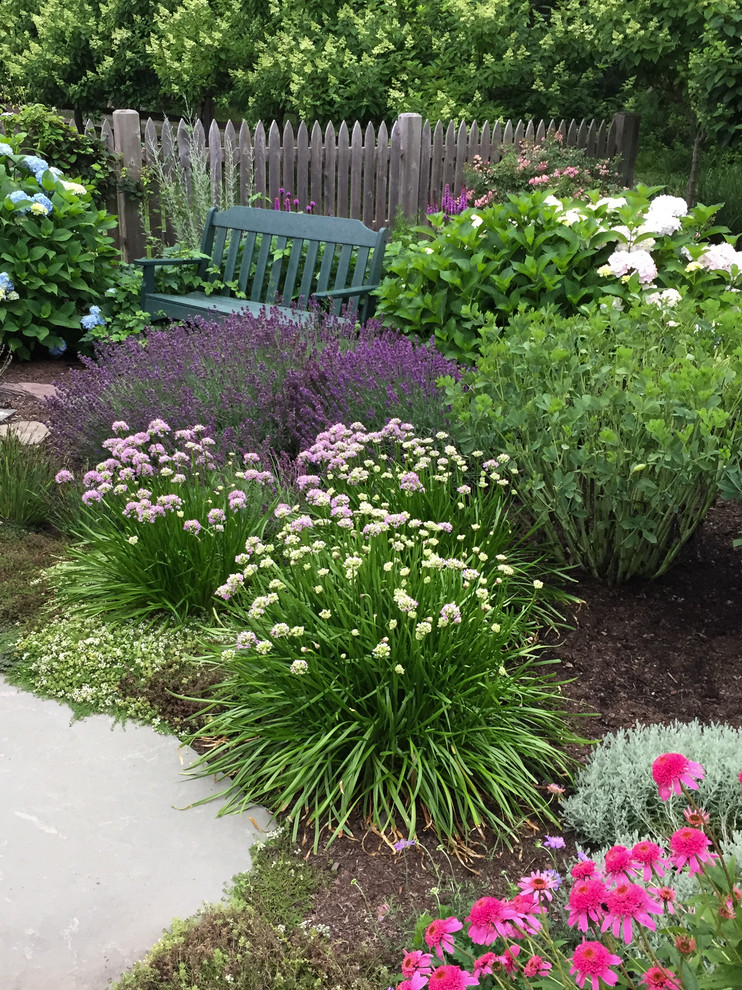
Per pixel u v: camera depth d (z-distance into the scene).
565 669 3.09
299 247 6.53
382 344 4.73
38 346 7.01
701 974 1.52
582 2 13.77
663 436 2.95
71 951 2.01
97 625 3.33
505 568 2.85
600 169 11.38
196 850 2.32
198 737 2.79
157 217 9.21
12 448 4.45
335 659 2.68
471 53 13.77
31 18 19.44
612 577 3.54
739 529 4.01
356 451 3.50
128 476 3.58
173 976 1.93
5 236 6.52
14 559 3.81
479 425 3.60
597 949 1.32
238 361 4.92
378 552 2.91
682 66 12.64
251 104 14.77
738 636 3.28
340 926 2.09
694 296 4.86
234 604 3.38
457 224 5.34
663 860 1.50
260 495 3.68
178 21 15.70
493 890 2.20
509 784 2.46
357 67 12.80
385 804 2.40
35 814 2.43
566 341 3.69
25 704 2.94
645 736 2.68
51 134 7.61
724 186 14.17
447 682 2.64
